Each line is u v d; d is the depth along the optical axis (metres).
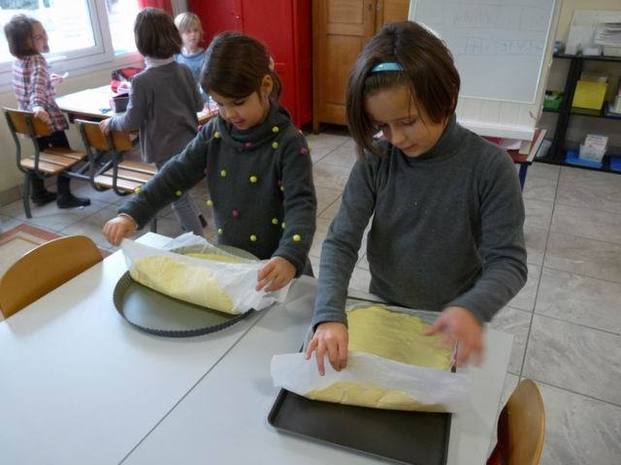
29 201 3.01
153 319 0.97
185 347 0.91
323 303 0.80
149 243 1.22
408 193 0.90
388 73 0.70
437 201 0.88
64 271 1.16
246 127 1.12
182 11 4.00
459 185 0.85
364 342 0.85
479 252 0.92
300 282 1.10
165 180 1.19
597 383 1.68
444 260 0.91
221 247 1.15
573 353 1.81
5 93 2.99
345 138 4.18
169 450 0.72
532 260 2.38
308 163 1.14
